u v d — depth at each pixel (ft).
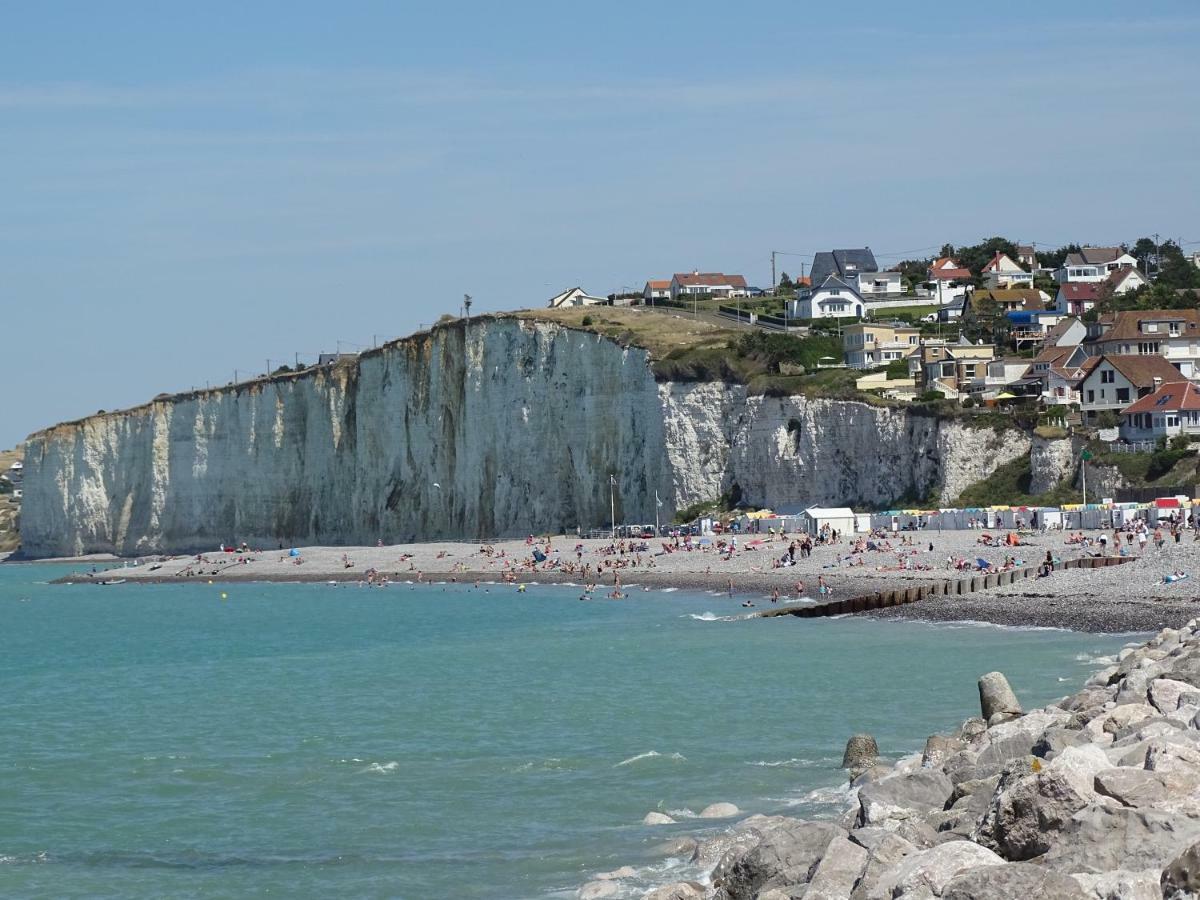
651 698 150.61
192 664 222.69
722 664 175.11
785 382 390.01
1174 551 224.33
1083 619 189.47
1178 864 44.91
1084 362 372.17
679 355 411.34
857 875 56.65
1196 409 322.96
